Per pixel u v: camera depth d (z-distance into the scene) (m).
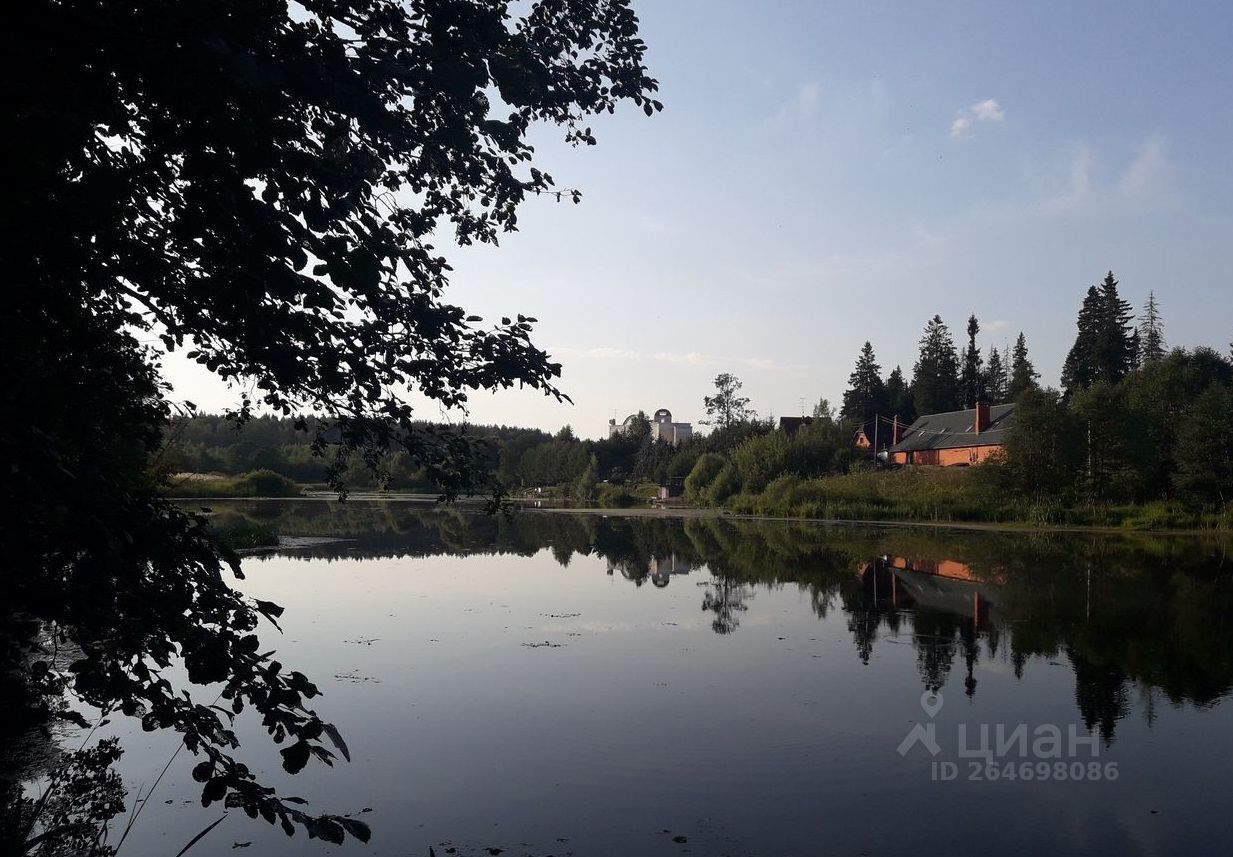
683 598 15.55
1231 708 8.57
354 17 3.31
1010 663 10.41
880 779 6.70
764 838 5.66
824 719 8.17
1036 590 16.53
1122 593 16.14
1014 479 40.09
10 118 2.20
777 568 20.30
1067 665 10.33
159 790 6.34
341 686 9.27
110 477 3.09
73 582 2.61
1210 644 11.53
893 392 86.69
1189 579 18.16
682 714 8.25
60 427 3.15
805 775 6.76
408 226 4.04
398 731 7.75
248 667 2.95
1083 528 34.66
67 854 5.20
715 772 6.77
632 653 10.89
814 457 52.97
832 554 23.70
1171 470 38.69
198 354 3.84
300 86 2.67
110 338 3.50
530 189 4.24
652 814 6.02
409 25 3.35
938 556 23.09
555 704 8.61
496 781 6.59
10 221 2.42
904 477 46.09
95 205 2.39
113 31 2.26
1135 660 10.57
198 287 3.23
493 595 15.81
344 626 12.66
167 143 2.72
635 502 60.75
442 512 46.38
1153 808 6.20
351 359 3.54
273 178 2.73
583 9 4.13
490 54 3.26
